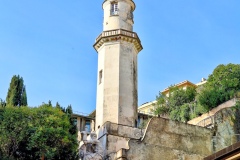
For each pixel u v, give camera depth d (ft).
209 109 166.81
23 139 102.63
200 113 171.83
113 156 114.62
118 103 137.69
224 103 158.71
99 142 119.03
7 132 102.06
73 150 105.50
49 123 105.81
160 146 101.09
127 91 141.08
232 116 118.52
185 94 198.80
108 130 122.42
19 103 145.38
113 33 149.18
